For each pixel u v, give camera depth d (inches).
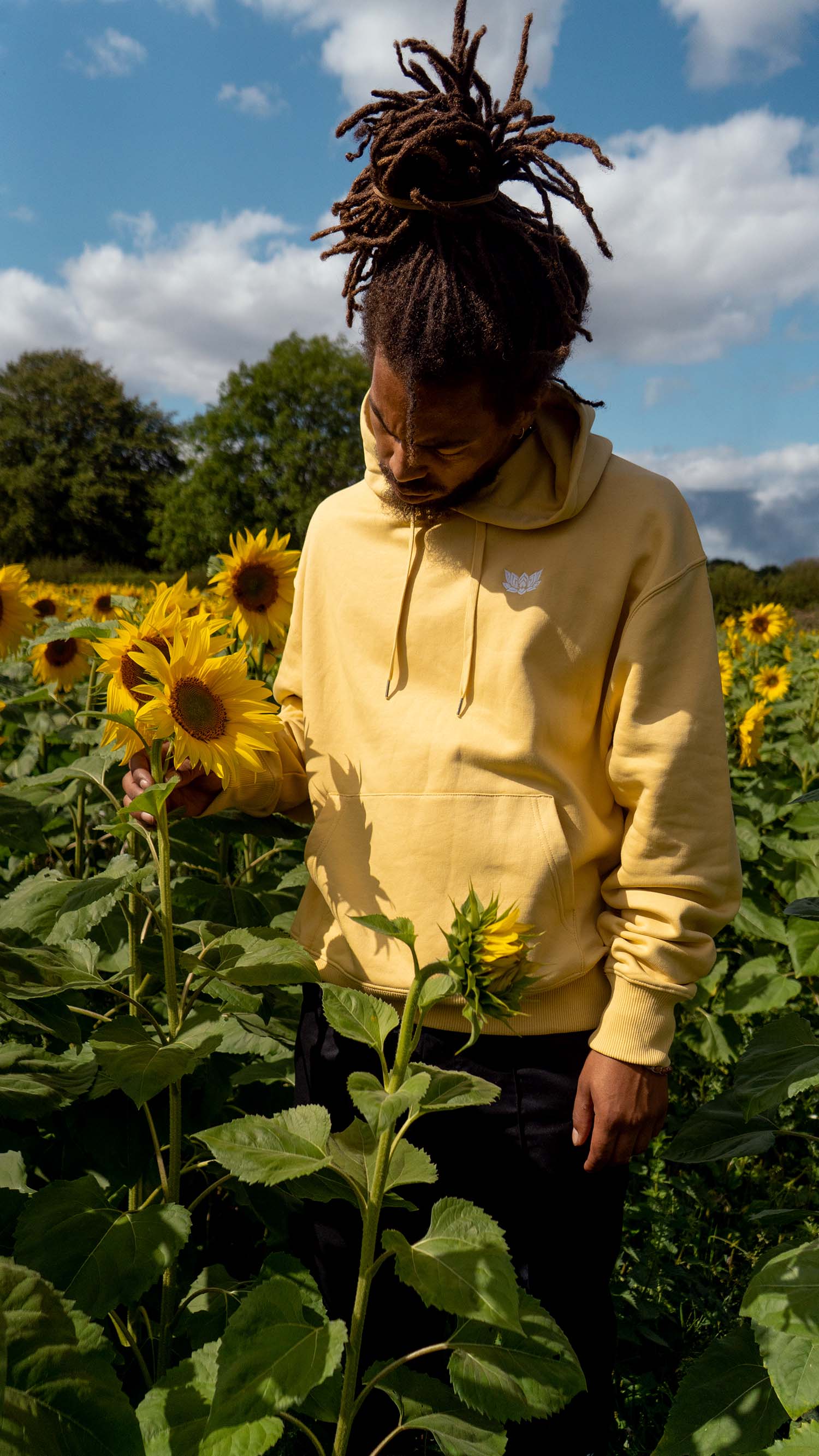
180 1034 55.2
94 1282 49.3
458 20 54.6
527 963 42.3
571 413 60.3
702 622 57.7
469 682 58.2
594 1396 61.1
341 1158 47.8
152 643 61.5
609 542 57.5
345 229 57.9
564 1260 58.8
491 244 53.7
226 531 1964.8
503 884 55.8
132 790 65.0
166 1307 57.4
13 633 126.9
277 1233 67.9
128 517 2298.2
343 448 1962.4
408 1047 44.6
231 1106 82.8
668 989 55.2
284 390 1969.7
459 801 56.7
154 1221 52.4
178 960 57.2
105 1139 67.6
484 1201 58.7
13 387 2351.1
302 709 71.6
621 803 59.1
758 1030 67.8
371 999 47.9
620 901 57.8
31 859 121.0
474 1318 40.6
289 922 85.7
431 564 60.6
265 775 67.4
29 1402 36.3
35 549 2274.9
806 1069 60.2
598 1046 56.0
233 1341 41.7
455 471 56.2
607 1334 61.6
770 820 146.3
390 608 61.3
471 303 51.3
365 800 60.6
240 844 103.8
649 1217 94.0
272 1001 79.4
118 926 80.0
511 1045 57.4
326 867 61.9
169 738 59.8
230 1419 39.7
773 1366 50.8
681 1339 82.3
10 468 2332.7
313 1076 64.1
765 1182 104.6
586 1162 56.8
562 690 57.4
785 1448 46.8
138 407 2434.8
